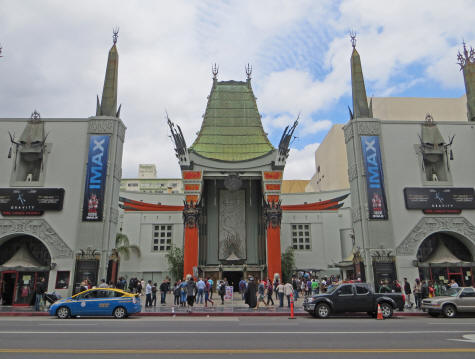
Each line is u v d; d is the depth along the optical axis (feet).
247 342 35.32
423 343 34.88
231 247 153.99
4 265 92.48
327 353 30.12
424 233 98.73
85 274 92.07
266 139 156.25
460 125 107.45
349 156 108.27
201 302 95.04
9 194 97.14
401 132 105.70
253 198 160.66
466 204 100.83
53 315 63.93
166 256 158.71
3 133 101.76
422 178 102.58
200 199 147.74
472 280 98.84
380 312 60.54
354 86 113.39
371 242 96.94
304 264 161.99
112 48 114.62
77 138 102.27
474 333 41.55
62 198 97.35
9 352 30.27
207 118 160.45
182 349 31.73
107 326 48.52
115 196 101.96
